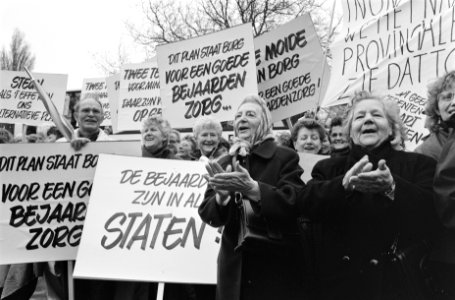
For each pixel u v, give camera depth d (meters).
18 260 5.23
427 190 3.31
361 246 3.42
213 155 5.81
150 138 5.30
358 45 5.72
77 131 6.57
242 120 4.02
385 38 5.57
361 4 5.78
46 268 5.57
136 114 10.25
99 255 4.41
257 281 3.77
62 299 5.50
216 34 6.89
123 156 4.76
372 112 3.47
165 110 7.08
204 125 5.82
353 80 5.68
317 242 3.68
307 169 5.13
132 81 10.34
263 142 4.00
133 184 4.68
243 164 3.99
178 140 6.97
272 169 3.85
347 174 3.26
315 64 6.82
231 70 6.78
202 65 6.95
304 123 5.82
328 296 3.59
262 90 7.04
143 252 4.43
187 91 6.99
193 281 4.32
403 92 5.40
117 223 4.53
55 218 5.32
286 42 6.95
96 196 4.62
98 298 4.99
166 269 4.37
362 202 3.34
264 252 3.72
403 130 3.73
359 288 3.45
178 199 4.63
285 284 3.76
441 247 3.34
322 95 8.30
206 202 3.93
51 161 5.37
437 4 5.32
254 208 3.61
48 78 11.37
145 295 4.71
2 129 8.02
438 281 3.37
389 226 3.33
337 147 5.66
